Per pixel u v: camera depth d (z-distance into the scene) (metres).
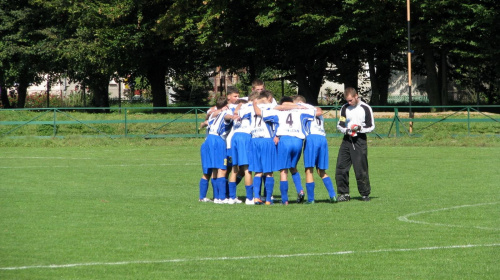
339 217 24.73
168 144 65.62
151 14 94.94
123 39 91.75
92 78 104.19
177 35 93.06
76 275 16.64
